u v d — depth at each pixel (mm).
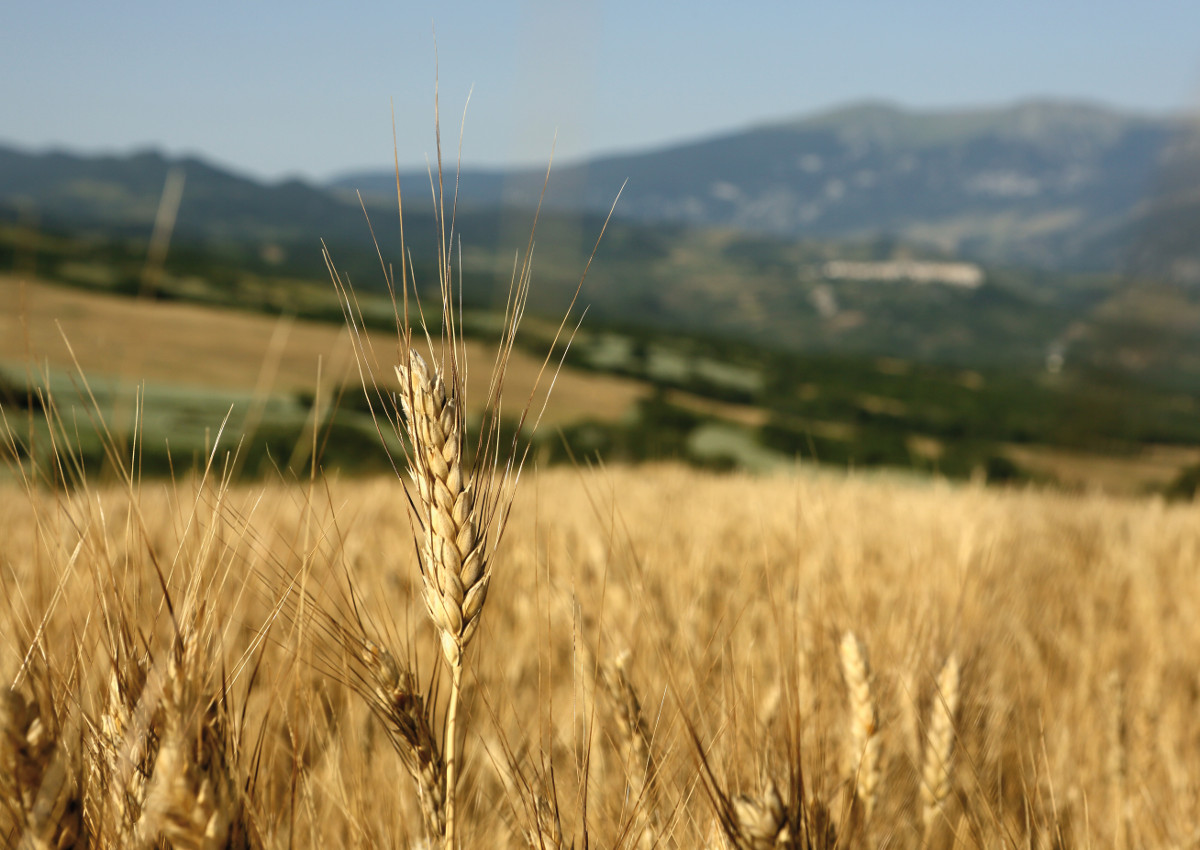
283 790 1508
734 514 5898
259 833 997
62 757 833
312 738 1727
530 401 1106
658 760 1533
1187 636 3834
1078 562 5207
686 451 29781
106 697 1070
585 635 1969
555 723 2059
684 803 1449
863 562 3525
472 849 1570
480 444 1095
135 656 1018
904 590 3074
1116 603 4215
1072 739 2611
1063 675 3174
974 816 1748
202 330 39375
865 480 8250
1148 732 2492
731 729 1600
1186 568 5066
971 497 6145
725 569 3611
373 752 1890
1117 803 2084
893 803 1934
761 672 2168
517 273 1079
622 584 2531
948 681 1868
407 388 1044
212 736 883
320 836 1445
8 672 948
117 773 954
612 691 1572
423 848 1192
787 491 6941
